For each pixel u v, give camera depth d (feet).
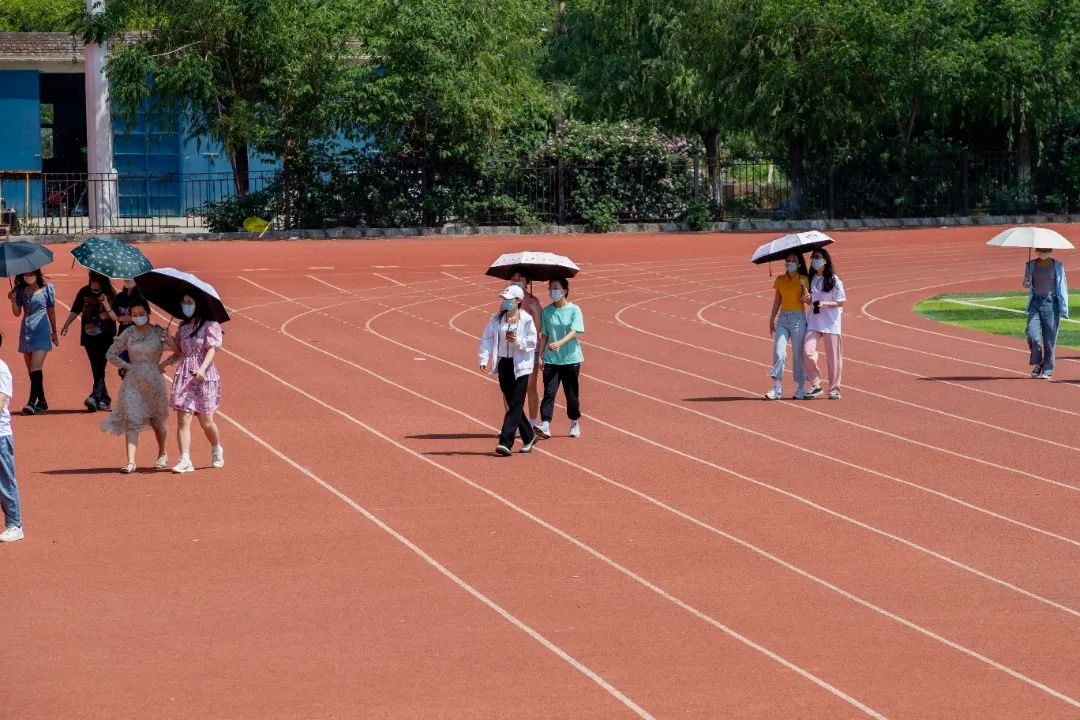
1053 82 177.99
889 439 56.95
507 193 165.07
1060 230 171.42
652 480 48.93
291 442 54.95
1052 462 52.80
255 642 31.50
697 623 33.30
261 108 153.07
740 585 36.55
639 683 29.09
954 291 115.85
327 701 27.84
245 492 46.55
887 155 182.50
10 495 40.06
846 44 169.07
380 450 53.62
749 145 212.84
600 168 169.37
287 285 110.22
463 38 153.28
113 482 47.96
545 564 38.22
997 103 179.93
